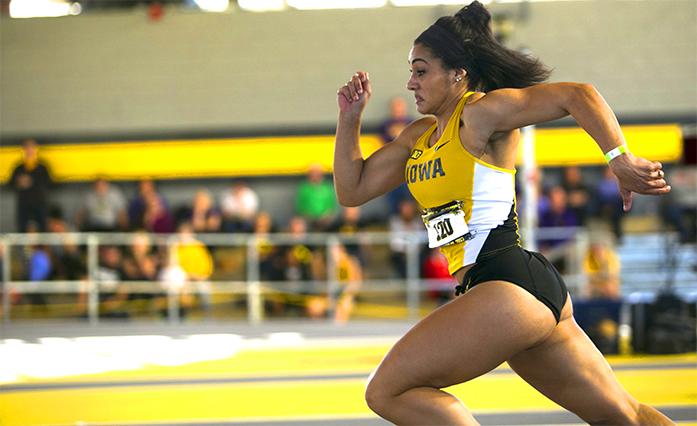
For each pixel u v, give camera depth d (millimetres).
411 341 5945
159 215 25062
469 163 6113
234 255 25781
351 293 23297
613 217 24797
